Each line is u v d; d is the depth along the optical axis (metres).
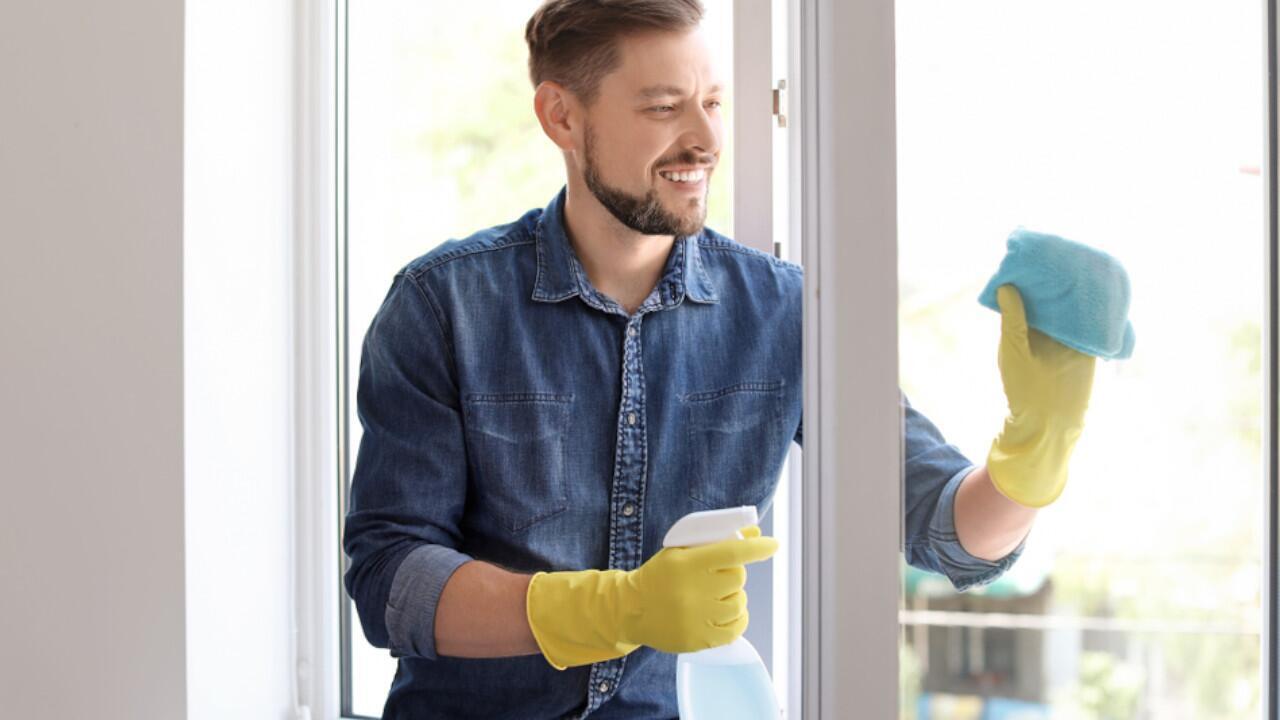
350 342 1.40
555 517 1.14
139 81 1.14
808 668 0.89
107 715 1.17
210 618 1.19
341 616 1.39
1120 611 0.92
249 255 1.24
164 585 1.15
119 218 1.15
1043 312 0.91
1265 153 0.91
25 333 1.18
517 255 1.20
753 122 1.29
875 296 0.86
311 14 1.32
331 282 1.34
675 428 1.17
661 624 0.95
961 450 0.90
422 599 1.03
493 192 1.71
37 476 1.18
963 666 0.91
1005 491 0.91
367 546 1.10
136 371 1.15
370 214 1.45
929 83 0.88
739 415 1.19
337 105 1.35
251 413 1.25
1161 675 0.92
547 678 1.14
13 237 1.18
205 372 1.17
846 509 0.87
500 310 1.16
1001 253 0.89
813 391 0.88
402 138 1.52
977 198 0.89
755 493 1.20
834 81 0.86
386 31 1.47
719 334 1.20
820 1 0.87
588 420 1.15
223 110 1.19
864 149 0.85
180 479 1.14
